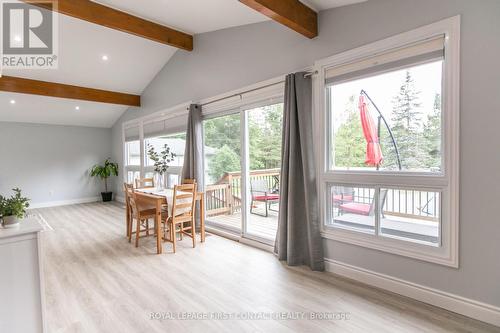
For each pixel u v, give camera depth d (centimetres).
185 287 255
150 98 599
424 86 228
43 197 716
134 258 330
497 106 184
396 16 228
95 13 337
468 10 192
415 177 226
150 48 482
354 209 274
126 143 733
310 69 293
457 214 202
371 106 261
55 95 538
